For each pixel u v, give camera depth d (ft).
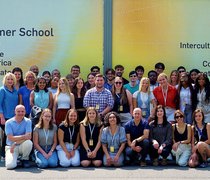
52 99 27.91
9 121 25.64
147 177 23.34
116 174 24.02
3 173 24.21
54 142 26.17
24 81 29.55
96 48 32.48
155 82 30.37
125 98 28.35
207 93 28.50
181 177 23.35
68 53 32.50
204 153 25.85
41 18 32.30
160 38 32.58
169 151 26.35
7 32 32.27
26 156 25.73
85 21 32.32
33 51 32.45
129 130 26.40
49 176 23.49
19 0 32.17
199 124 26.50
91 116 26.25
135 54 32.50
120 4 32.27
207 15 32.65
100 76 27.91
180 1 32.50
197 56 32.83
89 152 26.02
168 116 28.81
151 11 32.40
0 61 32.42
